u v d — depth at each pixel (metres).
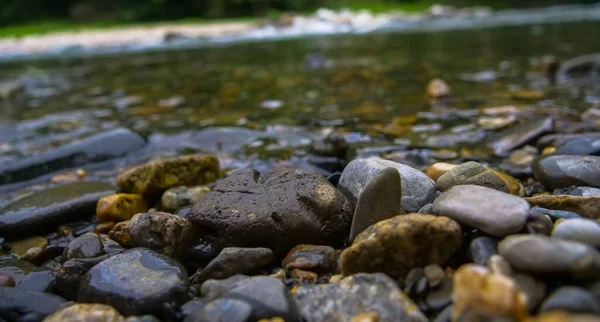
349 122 4.33
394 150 3.48
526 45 9.56
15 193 3.06
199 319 1.63
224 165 3.43
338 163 3.30
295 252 2.09
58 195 2.80
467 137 3.68
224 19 24.27
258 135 4.04
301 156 3.49
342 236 2.18
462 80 6.12
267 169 3.28
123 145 3.79
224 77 7.48
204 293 1.84
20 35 19.14
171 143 4.01
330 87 6.11
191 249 2.15
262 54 10.39
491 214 1.76
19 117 5.29
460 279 1.44
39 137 4.41
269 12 25.38
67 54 12.93
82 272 1.97
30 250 2.33
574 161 2.60
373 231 1.85
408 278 1.76
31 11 26.03
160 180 2.89
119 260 1.97
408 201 2.21
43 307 1.78
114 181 3.19
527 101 4.74
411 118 4.34
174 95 6.14
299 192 2.23
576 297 1.35
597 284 1.42
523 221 1.74
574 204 2.11
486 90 5.40
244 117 4.73
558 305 1.35
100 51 13.22
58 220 2.61
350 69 7.55
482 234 1.81
